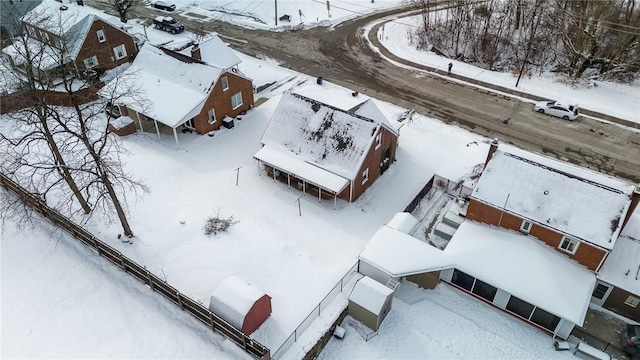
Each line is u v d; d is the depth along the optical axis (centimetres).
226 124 4306
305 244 3197
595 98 4844
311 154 3591
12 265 2912
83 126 2744
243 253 3084
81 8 5088
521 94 4934
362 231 3325
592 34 5088
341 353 2606
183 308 2709
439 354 2592
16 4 5822
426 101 4831
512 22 5891
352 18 6606
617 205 2727
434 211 3544
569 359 2594
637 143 4219
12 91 4047
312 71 5362
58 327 2573
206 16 6631
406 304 2859
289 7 6781
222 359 2469
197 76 4125
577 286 2708
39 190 3472
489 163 3059
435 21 6091
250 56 5644
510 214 2917
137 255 3030
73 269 2906
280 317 2698
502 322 2784
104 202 3231
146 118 4406
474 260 2856
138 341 2527
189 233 3219
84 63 4856
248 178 3762
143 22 6362
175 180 3694
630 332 2616
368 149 3431
